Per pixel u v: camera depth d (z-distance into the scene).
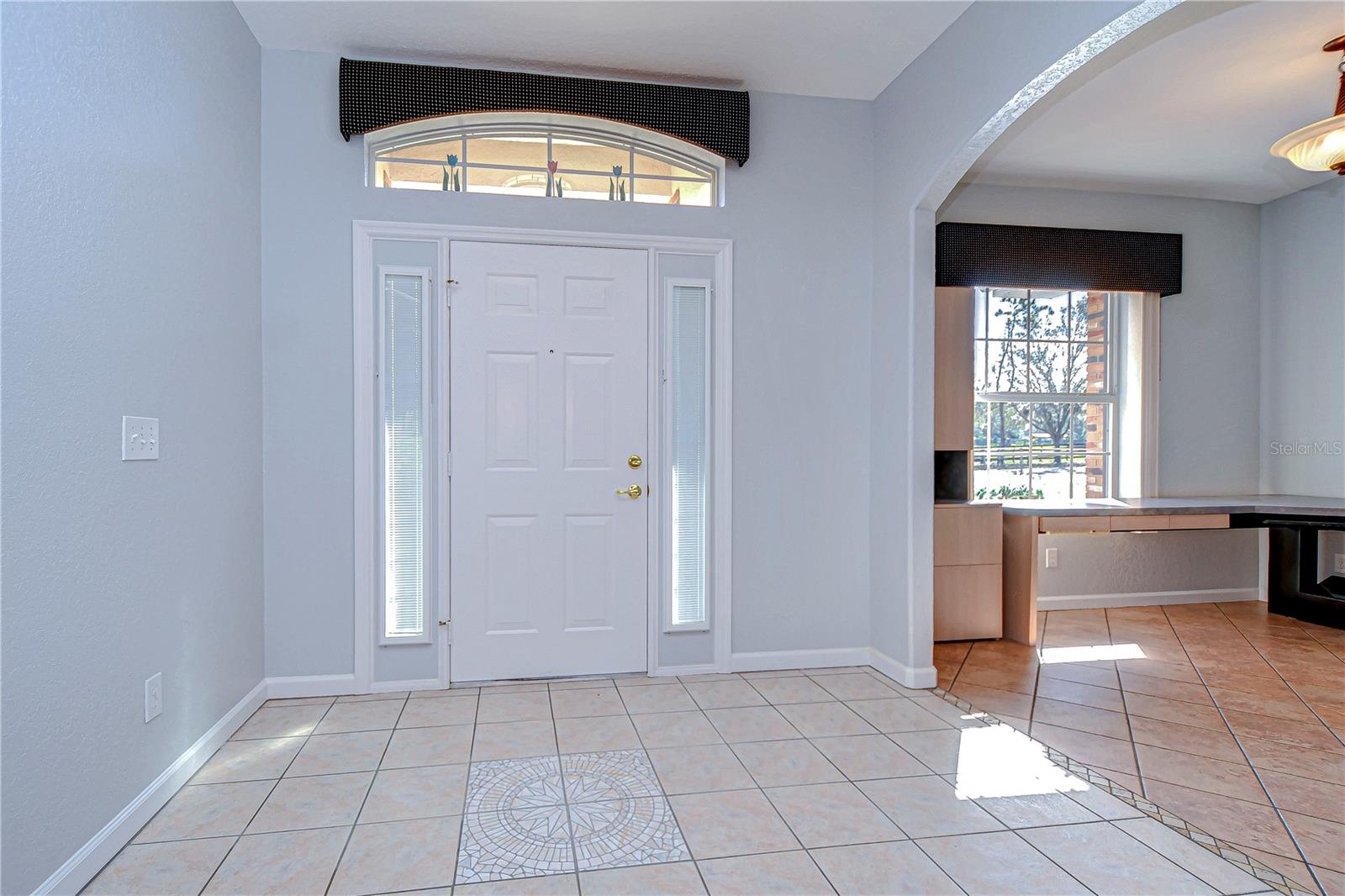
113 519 1.90
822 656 3.52
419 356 3.16
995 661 3.66
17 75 1.56
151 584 2.10
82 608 1.77
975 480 4.78
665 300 3.37
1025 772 2.39
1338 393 4.61
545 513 3.27
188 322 2.34
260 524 2.97
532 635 3.27
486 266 3.21
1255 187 4.70
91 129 1.82
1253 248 5.02
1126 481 4.89
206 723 2.46
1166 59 3.06
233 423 2.70
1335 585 4.50
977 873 1.82
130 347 1.99
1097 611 4.77
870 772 2.38
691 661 3.41
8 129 1.53
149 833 1.99
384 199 3.11
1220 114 3.60
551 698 3.06
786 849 1.92
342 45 3.01
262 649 3.00
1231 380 4.99
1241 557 5.02
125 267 1.97
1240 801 2.20
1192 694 3.16
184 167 2.32
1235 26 2.80
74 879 1.72
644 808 2.14
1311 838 1.99
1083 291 4.70
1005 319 4.80
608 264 3.31
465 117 3.27
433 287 3.17
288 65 3.04
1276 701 3.08
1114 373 4.93
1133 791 2.26
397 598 3.15
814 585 3.52
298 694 3.05
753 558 3.46
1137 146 4.00
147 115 2.09
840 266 3.53
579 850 1.92
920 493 3.23
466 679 3.21
